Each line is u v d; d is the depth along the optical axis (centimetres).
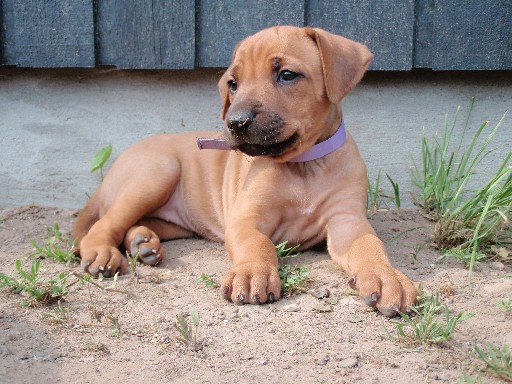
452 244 103
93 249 100
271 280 92
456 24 115
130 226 107
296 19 117
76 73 121
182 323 86
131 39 118
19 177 123
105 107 121
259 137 95
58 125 121
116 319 89
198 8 117
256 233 98
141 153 112
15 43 119
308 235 104
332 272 99
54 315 90
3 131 122
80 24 118
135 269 99
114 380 82
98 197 114
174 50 118
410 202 119
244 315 90
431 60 116
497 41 115
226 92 103
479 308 91
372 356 84
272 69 98
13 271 101
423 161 115
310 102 99
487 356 84
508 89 117
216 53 118
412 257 102
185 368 83
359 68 99
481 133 118
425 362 83
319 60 99
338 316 90
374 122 119
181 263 103
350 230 100
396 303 89
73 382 81
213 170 111
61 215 119
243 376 82
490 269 99
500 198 104
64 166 122
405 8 115
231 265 102
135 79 120
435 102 118
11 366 83
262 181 103
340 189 102
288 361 84
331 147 102
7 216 118
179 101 121
